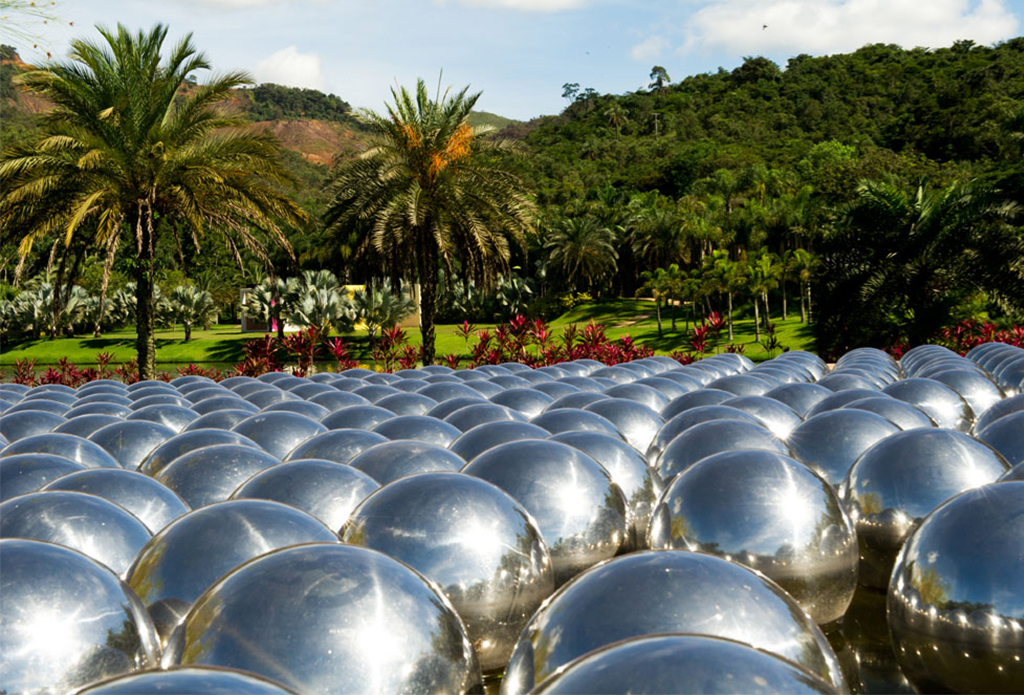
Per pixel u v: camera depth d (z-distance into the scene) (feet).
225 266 296.10
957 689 11.26
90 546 13.01
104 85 67.05
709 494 13.52
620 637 9.02
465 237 79.71
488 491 13.11
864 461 16.30
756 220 239.91
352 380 38.88
